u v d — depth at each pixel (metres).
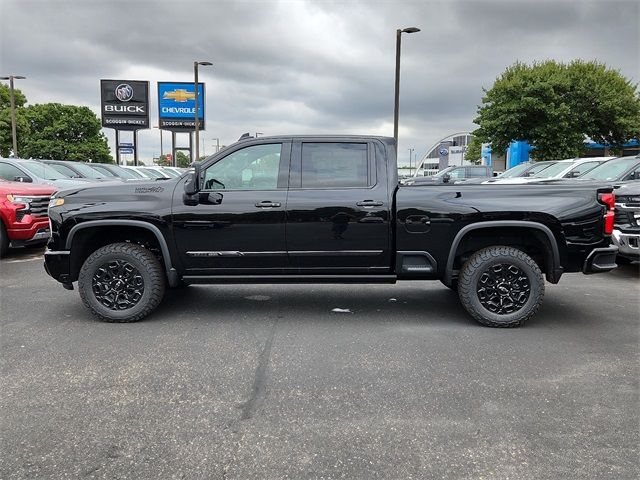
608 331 5.04
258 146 5.31
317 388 3.71
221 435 3.05
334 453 2.87
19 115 51.66
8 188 8.83
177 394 3.60
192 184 5.10
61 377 3.88
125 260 5.22
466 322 5.36
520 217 5.07
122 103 40.72
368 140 5.32
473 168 23.66
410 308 5.93
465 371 4.02
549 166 13.95
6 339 4.76
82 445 2.94
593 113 29.78
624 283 7.35
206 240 5.21
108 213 5.21
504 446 2.93
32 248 10.70
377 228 5.18
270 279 5.34
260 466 2.74
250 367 4.10
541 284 5.07
